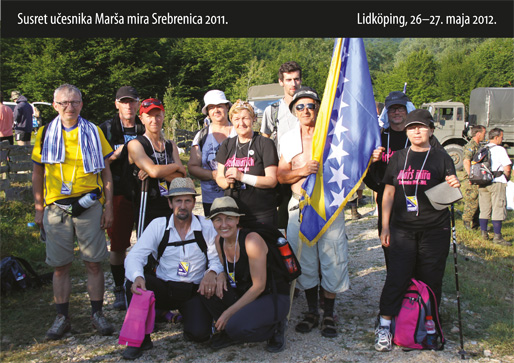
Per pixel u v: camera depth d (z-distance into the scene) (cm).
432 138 393
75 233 394
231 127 468
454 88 4559
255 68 4100
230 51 4541
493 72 4628
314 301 403
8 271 485
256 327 347
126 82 3306
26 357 356
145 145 411
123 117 463
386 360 346
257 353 360
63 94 376
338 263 387
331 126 398
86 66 3288
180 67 4403
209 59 4497
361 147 398
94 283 397
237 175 389
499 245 751
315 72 6275
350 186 393
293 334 393
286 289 364
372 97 404
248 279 358
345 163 396
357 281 527
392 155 382
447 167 360
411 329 358
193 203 376
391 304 364
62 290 394
